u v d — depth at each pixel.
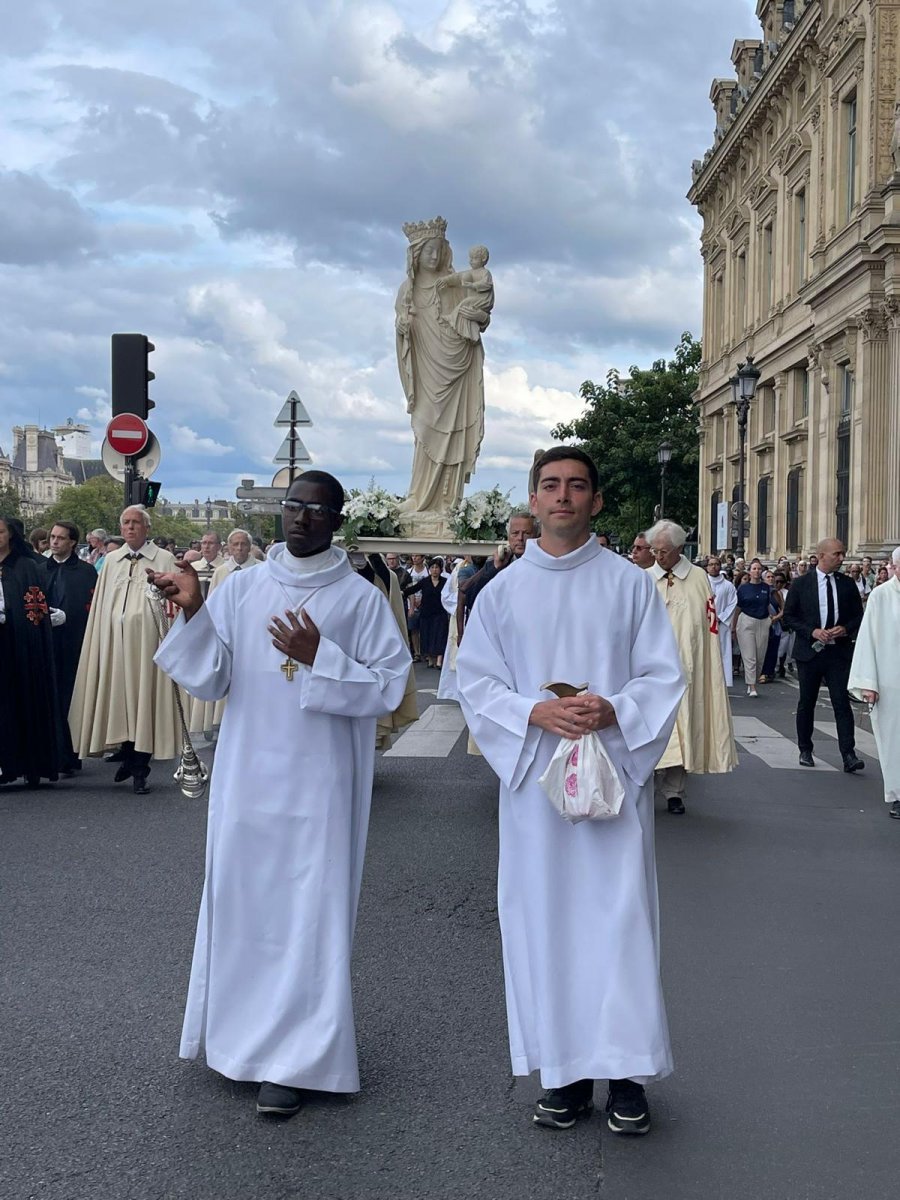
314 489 4.14
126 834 8.02
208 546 14.70
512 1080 4.15
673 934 5.90
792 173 38.19
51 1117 3.82
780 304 39.38
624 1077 3.57
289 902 3.93
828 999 5.00
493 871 7.04
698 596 9.04
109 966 5.30
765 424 41.91
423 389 14.87
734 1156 3.62
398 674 4.10
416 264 14.72
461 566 13.75
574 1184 3.43
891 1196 3.38
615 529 59.53
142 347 13.62
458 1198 3.35
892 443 28.70
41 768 9.93
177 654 3.94
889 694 8.80
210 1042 3.93
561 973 3.68
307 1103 3.95
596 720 3.63
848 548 31.06
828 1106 3.99
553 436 58.94
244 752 3.99
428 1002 4.92
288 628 3.87
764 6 45.16
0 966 5.30
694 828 8.40
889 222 28.19
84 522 131.12
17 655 9.80
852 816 8.88
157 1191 3.37
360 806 4.16
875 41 29.83
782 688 19.56
